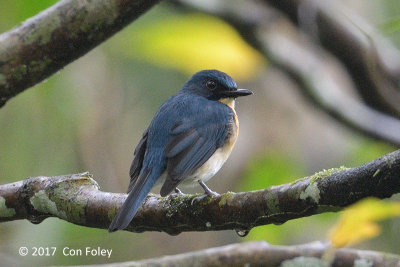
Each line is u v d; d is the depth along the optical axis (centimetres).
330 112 1182
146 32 973
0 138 1226
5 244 1126
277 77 1279
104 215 724
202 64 984
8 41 616
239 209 660
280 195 624
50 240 1111
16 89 629
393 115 1212
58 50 621
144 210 729
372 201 413
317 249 633
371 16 1368
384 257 625
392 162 543
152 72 1338
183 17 1037
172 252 1290
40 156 1235
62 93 1208
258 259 631
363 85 1216
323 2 1189
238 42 983
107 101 1309
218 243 1309
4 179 1216
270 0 1157
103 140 1295
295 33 1195
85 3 612
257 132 1305
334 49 1202
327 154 1306
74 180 746
